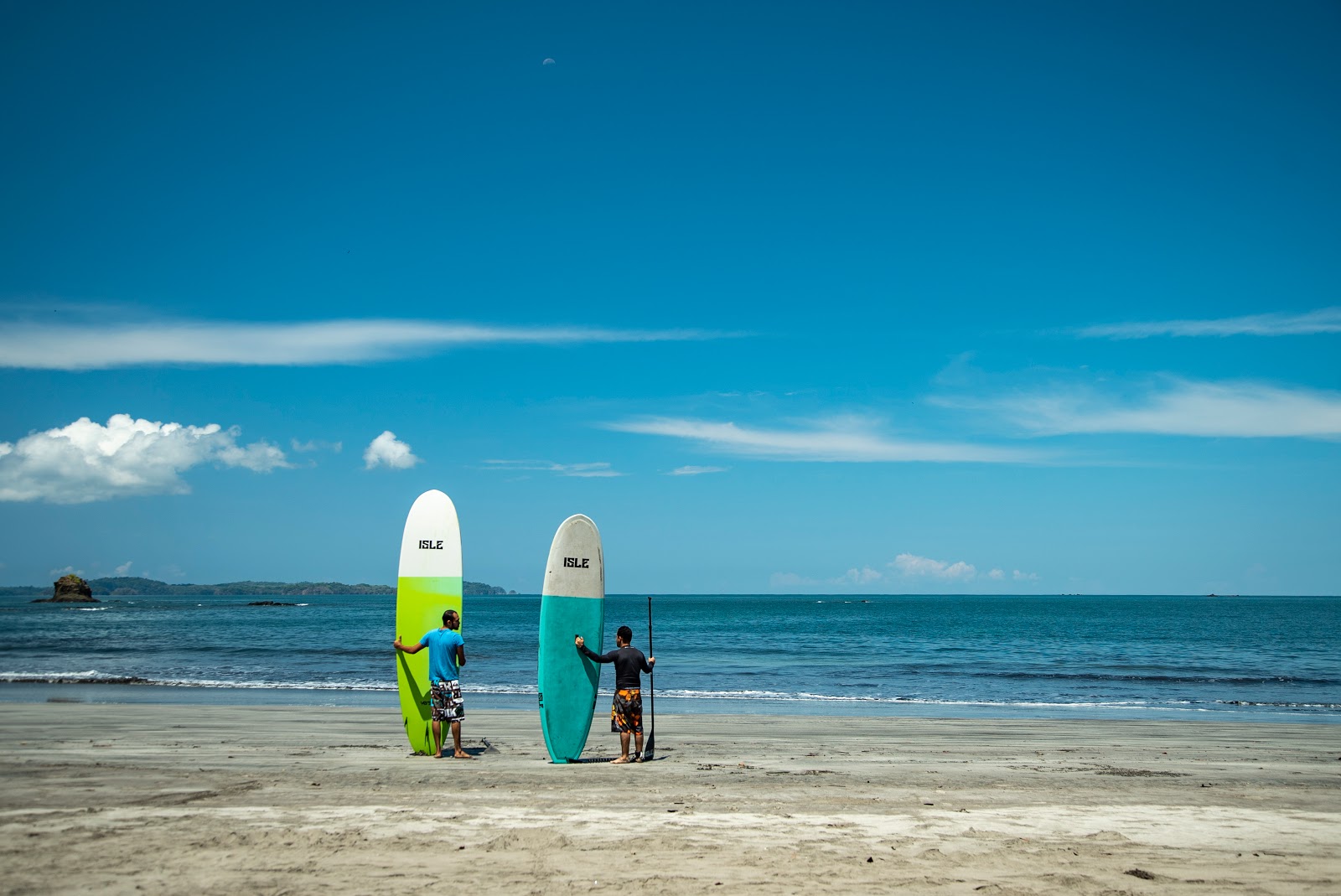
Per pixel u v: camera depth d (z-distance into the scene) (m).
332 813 6.07
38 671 22.62
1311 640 42.38
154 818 5.82
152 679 20.92
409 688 9.62
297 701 16.30
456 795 6.88
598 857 5.06
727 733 12.16
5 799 6.47
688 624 66.19
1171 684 22.05
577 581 9.30
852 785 7.81
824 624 66.12
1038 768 9.23
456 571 9.91
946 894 4.49
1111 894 4.55
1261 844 5.66
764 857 5.13
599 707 16.22
